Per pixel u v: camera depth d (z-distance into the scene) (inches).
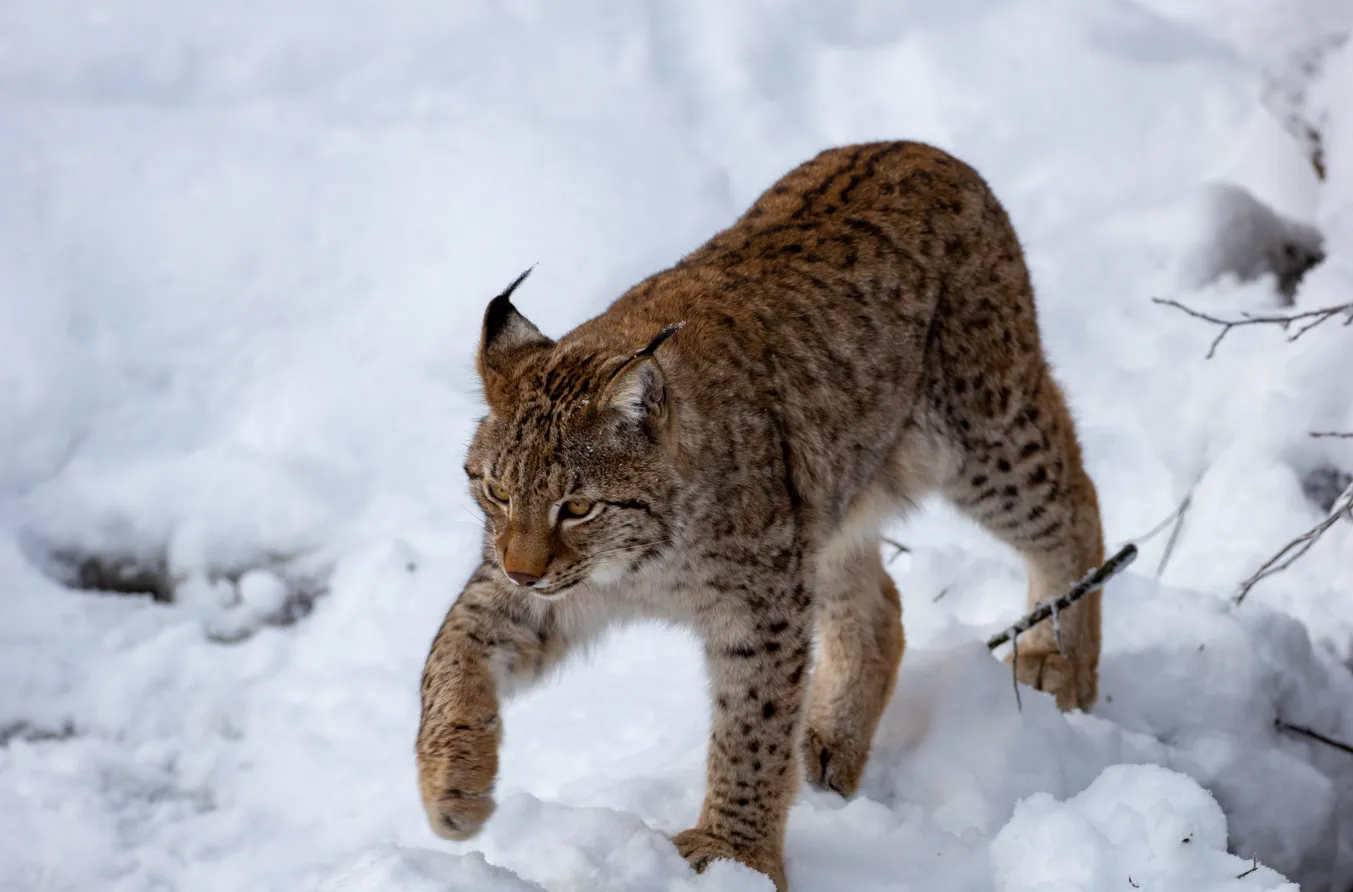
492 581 327.3
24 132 610.9
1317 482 520.7
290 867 391.2
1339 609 489.4
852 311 374.3
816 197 398.9
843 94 657.6
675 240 586.6
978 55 666.2
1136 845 324.5
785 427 350.3
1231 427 545.3
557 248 578.2
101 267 566.6
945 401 400.5
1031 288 428.1
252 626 484.7
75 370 534.3
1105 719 430.3
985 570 495.8
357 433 535.2
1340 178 598.9
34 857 390.3
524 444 308.5
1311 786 421.1
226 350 553.9
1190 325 578.9
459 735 311.9
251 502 510.3
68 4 684.7
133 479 513.0
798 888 340.8
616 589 332.2
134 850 396.2
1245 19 676.1
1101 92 653.9
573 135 619.8
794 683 339.0
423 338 561.0
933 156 418.6
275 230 585.6
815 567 351.6
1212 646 456.4
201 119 630.5
